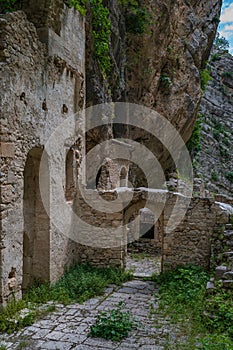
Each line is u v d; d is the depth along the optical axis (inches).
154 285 288.8
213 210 305.6
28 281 253.0
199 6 661.9
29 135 230.5
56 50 271.4
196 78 650.8
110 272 306.3
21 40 219.3
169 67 608.7
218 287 203.8
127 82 561.3
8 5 259.1
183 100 631.2
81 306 233.0
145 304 241.1
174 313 219.0
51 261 258.5
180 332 191.8
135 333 191.2
